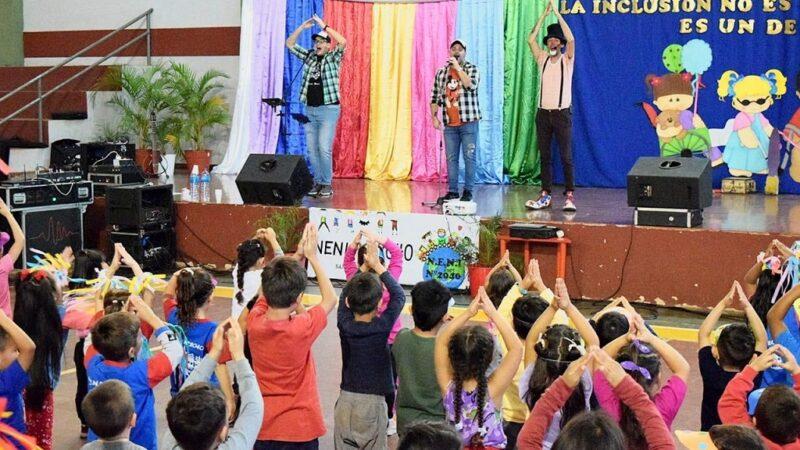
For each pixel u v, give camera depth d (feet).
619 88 38.11
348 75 41.65
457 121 31.86
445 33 40.11
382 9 41.16
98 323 12.55
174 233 32.53
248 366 10.59
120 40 46.50
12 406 13.10
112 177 32.99
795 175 36.24
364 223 29.68
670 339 24.71
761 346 13.93
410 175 41.47
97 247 33.99
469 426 11.13
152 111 42.16
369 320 13.34
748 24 36.37
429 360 12.30
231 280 31.32
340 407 13.47
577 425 8.18
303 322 12.66
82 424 17.16
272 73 42.27
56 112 43.01
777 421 10.16
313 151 35.09
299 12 41.75
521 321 13.82
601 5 37.93
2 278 17.56
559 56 31.09
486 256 28.22
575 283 27.89
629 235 27.22
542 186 31.55
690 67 37.17
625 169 38.40
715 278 26.50
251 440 10.04
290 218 30.48
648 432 9.59
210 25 44.80
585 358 9.80
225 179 40.11
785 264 17.29
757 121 36.50
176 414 9.23
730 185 36.42
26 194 30.78
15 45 48.49
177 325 14.12
